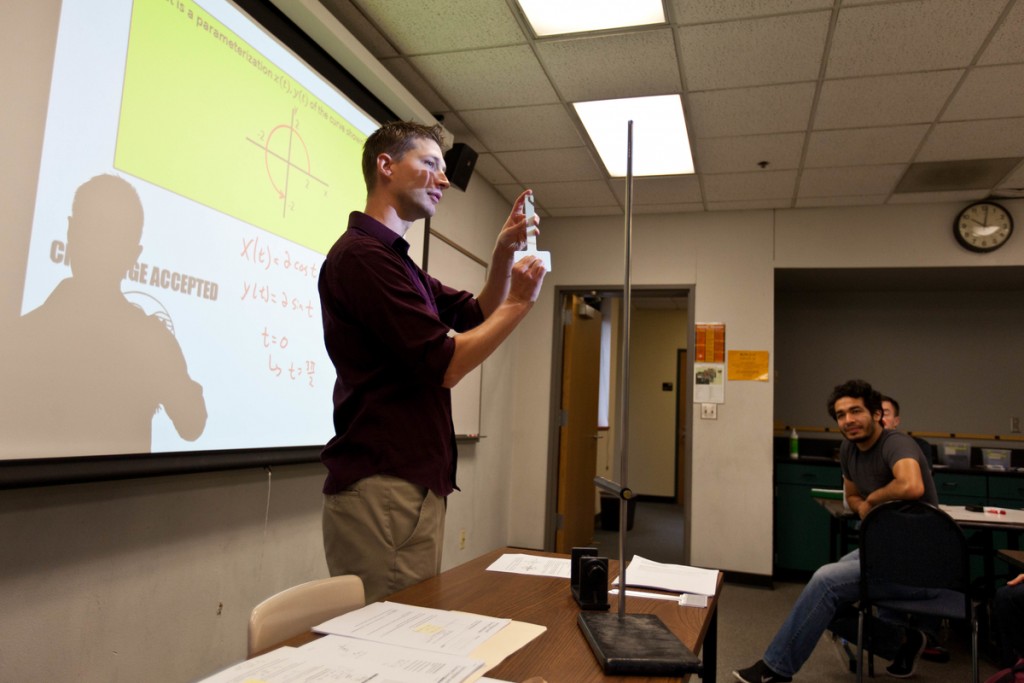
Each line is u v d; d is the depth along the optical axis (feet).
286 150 7.18
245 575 6.85
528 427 15.56
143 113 5.29
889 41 8.04
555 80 9.38
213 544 6.43
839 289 16.40
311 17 7.18
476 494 13.38
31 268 4.37
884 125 10.27
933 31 7.79
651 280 15.08
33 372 4.37
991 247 13.15
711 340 14.49
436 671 2.25
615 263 15.34
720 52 8.45
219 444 6.14
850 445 9.02
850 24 7.72
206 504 6.35
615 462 21.94
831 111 9.91
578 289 15.53
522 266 3.33
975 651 6.52
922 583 6.73
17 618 4.58
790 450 15.37
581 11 7.73
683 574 4.03
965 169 11.78
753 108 9.92
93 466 4.75
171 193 5.57
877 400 8.55
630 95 9.71
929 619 8.48
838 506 9.73
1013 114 9.74
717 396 14.32
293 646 2.55
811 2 7.34
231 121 6.32
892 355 16.21
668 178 12.88
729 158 11.79
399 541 3.48
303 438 7.44
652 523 21.24
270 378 6.89
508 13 7.84
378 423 3.48
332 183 8.04
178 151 5.66
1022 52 8.14
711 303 14.62
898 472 7.92
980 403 15.52
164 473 5.41
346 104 8.39
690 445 14.37
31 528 4.69
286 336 7.17
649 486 25.62
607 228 15.49
